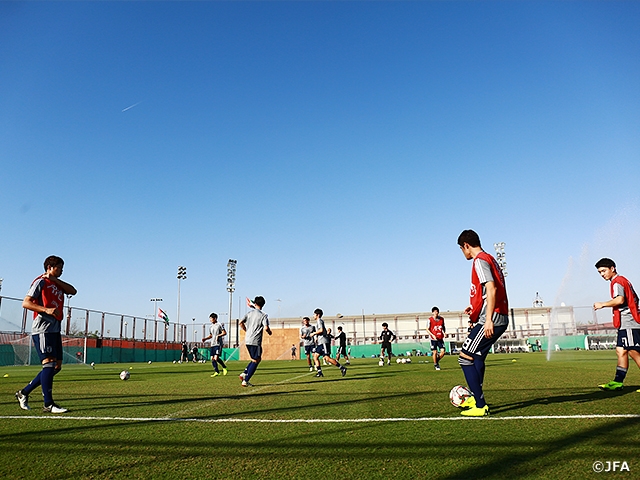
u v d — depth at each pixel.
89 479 2.83
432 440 3.60
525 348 43.91
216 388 8.53
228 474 2.89
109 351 34.34
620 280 6.65
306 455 3.27
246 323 9.05
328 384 8.89
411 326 58.28
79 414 5.25
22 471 2.99
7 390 8.68
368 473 2.85
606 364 14.41
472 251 5.00
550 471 2.80
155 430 4.21
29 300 5.40
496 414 4.67
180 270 55.00
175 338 45.38
